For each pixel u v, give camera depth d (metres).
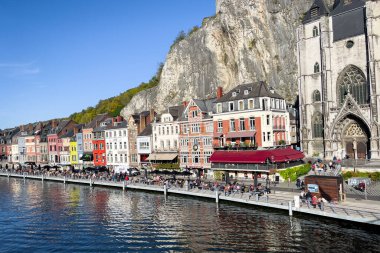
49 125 134.25
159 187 60.59
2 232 41.38
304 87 72.44
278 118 65.31
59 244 36.31
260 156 57.53
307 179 42.72
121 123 95.50
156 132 82.81
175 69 131.00
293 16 97.19
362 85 64.94
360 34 64.62
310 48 72.25
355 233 33.16
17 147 143.12
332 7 72.19
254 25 104.50
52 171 98.38
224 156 62.91
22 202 60.47
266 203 42.78
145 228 40.00
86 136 105.62
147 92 141.12
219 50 117.88
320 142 70.31
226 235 35.50
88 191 68.75
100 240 36.84
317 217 37.31
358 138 64.50
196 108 72.25
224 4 112.31
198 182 58.78
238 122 64.81
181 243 34.25
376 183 48.25
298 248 30.89
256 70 104.69
